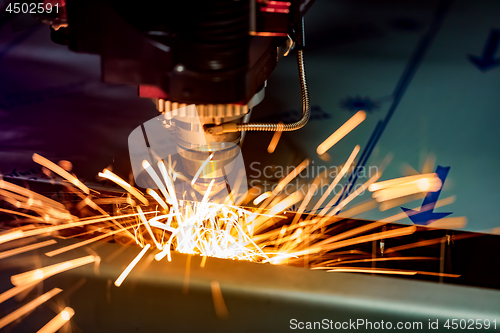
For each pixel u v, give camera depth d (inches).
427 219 26.6
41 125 31.8
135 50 15.3
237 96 15.8
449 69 29.7
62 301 21.3
